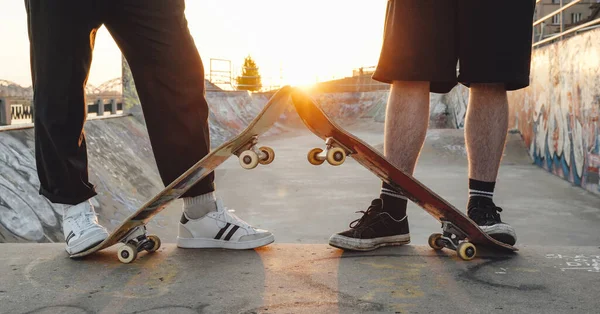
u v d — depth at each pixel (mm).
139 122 13477
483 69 1852
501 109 1974
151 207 1773
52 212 4777
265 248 2018
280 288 1545
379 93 36562
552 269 1714
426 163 12211
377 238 1950
